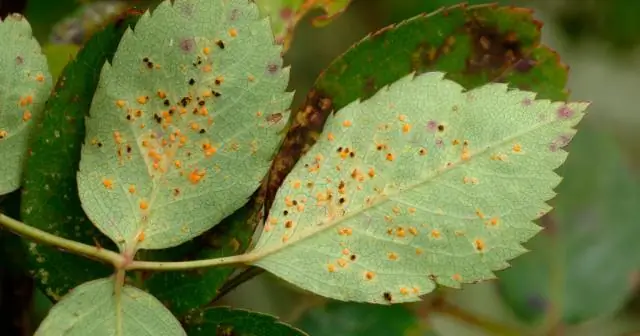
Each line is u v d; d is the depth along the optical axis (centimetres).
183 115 16
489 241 16
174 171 16
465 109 16
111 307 16
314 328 19
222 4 16
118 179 16
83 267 16
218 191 16
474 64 17
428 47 17
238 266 16
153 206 16
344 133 16
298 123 17
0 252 18
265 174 16
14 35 16
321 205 16
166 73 16
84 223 16
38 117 16
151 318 16
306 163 16
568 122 16
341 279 16
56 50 19
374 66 17
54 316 15
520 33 17
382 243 16
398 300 16
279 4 18
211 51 16
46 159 16
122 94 16
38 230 16
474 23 17
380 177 16
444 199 16
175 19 16
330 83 17
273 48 16
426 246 16
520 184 16
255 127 16
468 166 16
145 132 16
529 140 16
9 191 16
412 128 16
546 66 17
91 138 16
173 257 16
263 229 16
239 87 16
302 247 16
